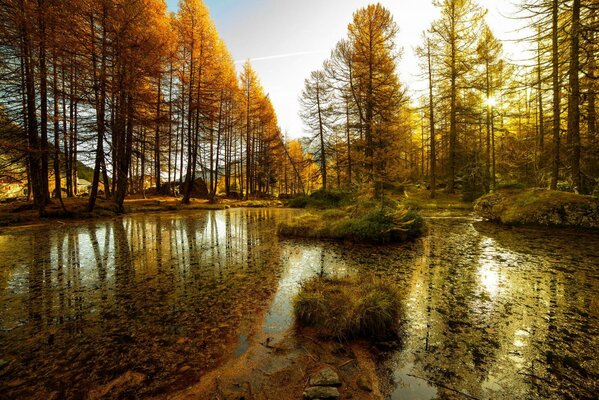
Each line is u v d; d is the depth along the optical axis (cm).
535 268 626
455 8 2102
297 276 592
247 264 688
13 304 454
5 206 1584
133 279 578
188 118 2353
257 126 3700
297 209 2298
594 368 283
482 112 2292
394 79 1880
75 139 1427
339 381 261
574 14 1158
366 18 1820
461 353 311
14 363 296
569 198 1149
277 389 254
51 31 1270
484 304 440
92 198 1566
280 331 362
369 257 745
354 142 1892
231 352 315
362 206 1188
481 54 2158
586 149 1327
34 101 1345
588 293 480
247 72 3303
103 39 1382
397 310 395
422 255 759
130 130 1747
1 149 1264
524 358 301
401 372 278
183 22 2252
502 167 2484
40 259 737
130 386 259
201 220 1541
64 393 251
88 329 370
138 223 1409
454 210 1806
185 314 414
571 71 1184
